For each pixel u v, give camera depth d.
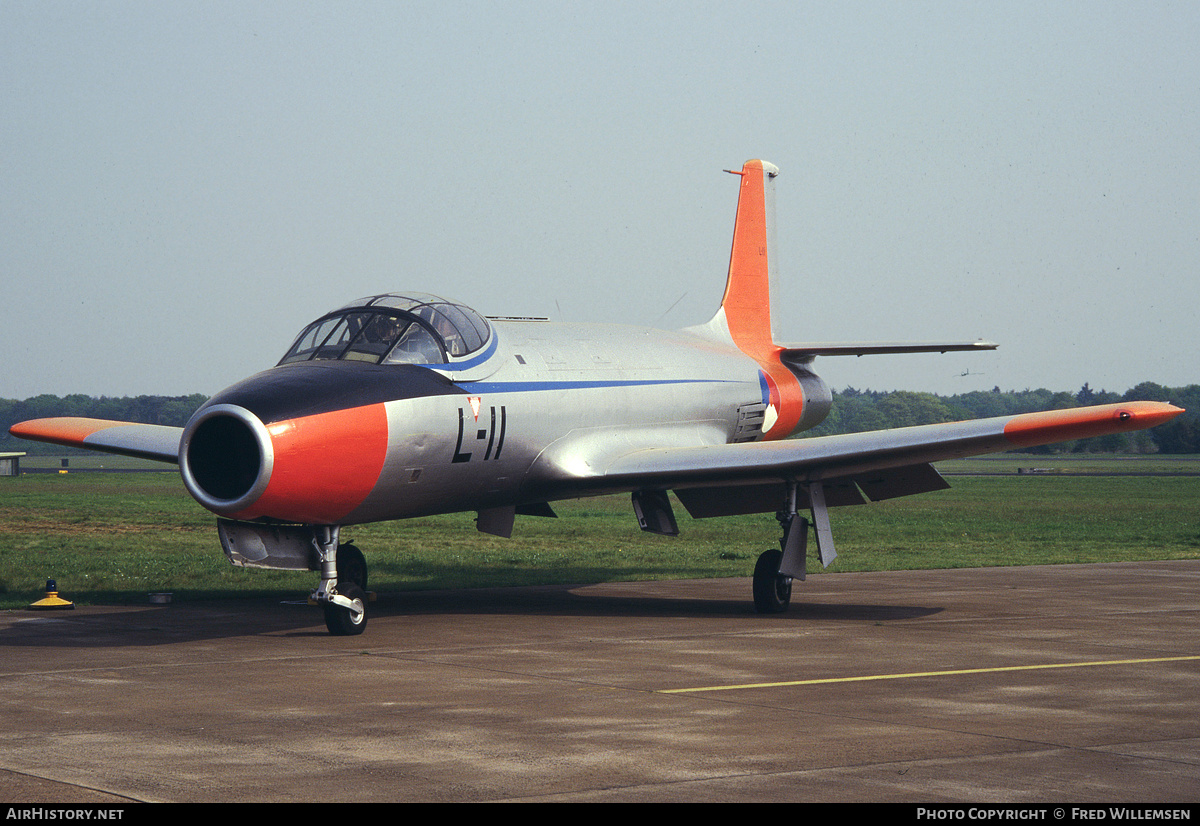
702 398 38.84
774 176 48.69
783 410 43.97
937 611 31.91
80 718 17.48
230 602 34.28
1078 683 20.58
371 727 16.84
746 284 46.59
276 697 19.19
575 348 34.91
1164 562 48.00
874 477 33.84
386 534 64.38
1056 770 14.44
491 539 61.53
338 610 26.81
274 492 24.39
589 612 32.03
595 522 76.38
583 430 33.41
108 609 32.34
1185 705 18.56
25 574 40.84
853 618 30.52
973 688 20.05
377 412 26.28
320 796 13.28
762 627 28.64
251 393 25.20
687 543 59.94
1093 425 26.69
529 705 18.48
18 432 36.09
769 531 69.19
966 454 29.28
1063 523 74.81
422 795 13.32
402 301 29.66
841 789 13.56
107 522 71.62
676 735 16.31
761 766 14.60
